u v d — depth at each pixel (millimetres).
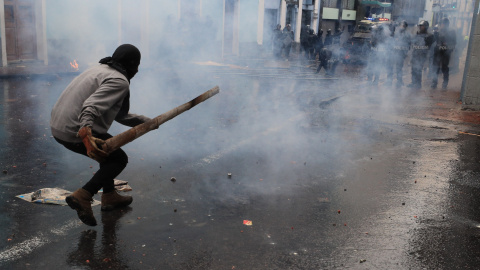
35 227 3393
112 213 3713
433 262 3131
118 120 3561
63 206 3811
